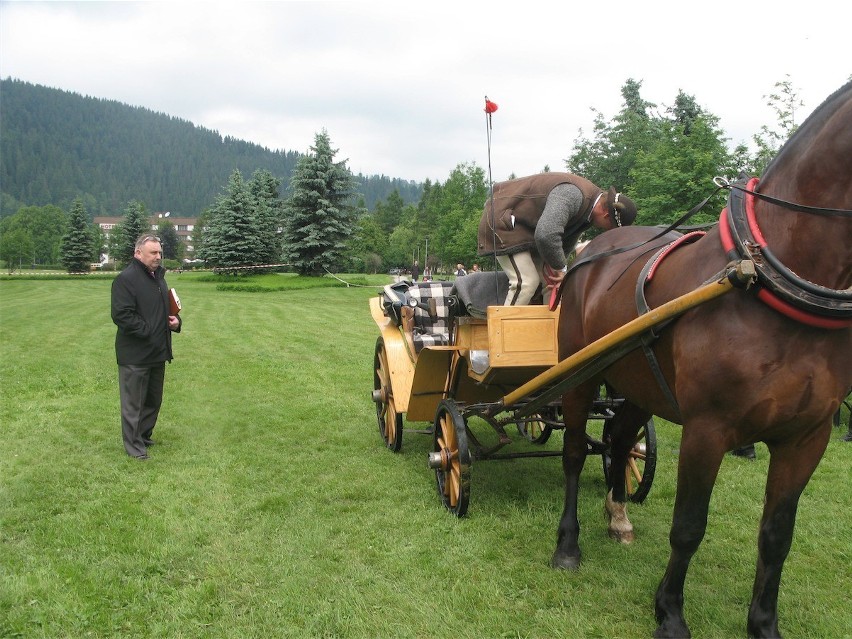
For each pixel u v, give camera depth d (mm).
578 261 3814
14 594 3301
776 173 2639
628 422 3992
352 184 38250
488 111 4199
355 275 45531
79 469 5312
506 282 4652
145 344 5695
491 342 4059
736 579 3605
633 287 3195
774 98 12641
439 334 5691
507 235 4387
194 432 6605
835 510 4613
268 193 47219
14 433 6391
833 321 2381
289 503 4617
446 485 4629
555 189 4184
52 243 101500
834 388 2484
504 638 3027
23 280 43031
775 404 2457
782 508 2734
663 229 3650
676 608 2980
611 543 4031
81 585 3400
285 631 3031
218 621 3115
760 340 2457
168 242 98875
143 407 5938
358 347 13055
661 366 2961
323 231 37406
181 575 3572
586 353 3156
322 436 6512
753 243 2518
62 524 4184
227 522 4258
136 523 4211
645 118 22562
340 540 4043
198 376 9742
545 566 3711
